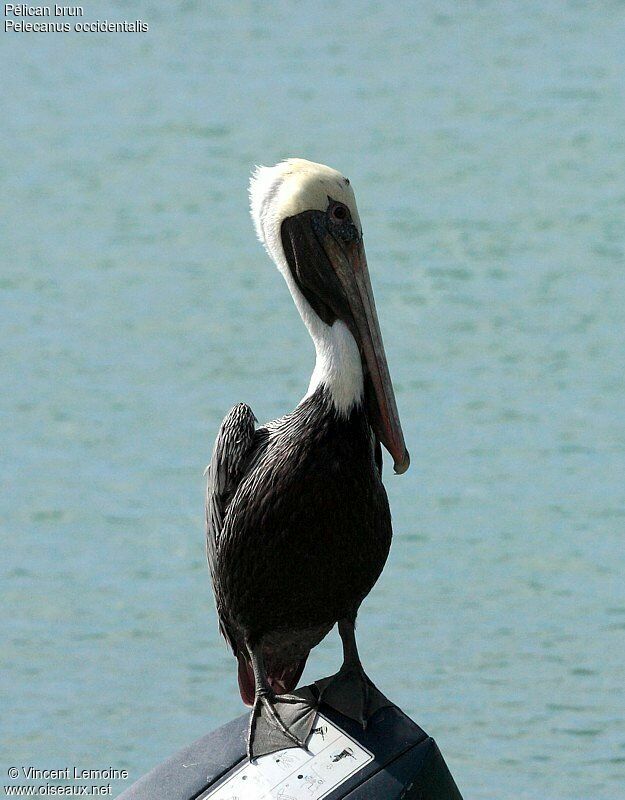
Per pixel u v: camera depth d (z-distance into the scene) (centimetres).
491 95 3625
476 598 1454
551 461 1791
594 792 1128
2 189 3092
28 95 3753
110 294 2489
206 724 1245
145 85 3806
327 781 659
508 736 1210
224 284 2536
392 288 2477
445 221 2798
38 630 1406
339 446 725
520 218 2805
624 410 1942
